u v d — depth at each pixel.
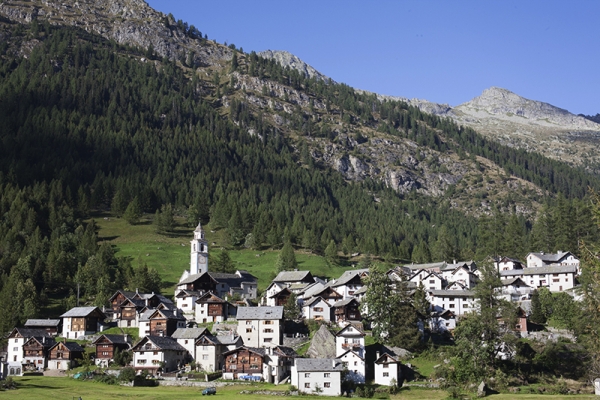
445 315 175.62
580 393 137.62
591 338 144.62
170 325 176.88
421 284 185.25
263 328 169.00
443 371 144.50
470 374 141.12
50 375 158.12
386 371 142.25
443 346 159.75
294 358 151.62
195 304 195.75
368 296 163.25
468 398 132.38
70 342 170.25
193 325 188.00
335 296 195.00
